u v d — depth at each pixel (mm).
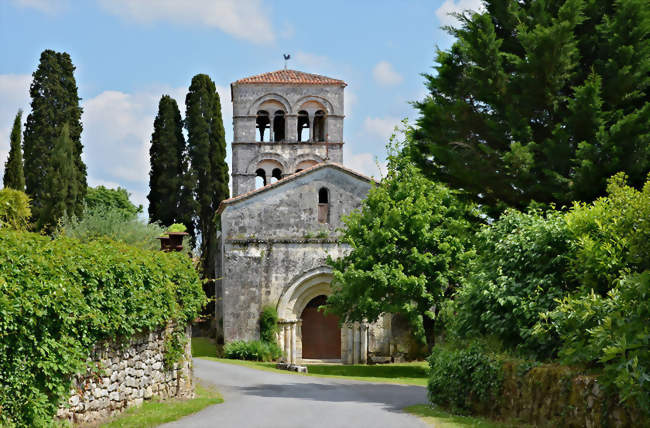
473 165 20281
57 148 41875
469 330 15344
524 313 13109
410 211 29531
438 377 16062
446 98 21406
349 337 37250
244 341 36094
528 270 14055
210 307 48562
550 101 19281
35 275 10312
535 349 12953
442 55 21594
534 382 11781
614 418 9531
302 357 38188
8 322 9531
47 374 10469
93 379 12617
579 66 19359
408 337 37656
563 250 13359
